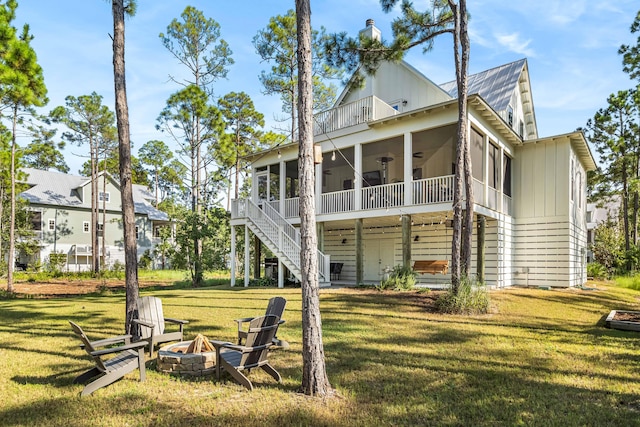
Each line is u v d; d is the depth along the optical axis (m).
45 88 14.13
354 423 3.67
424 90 16.45
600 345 6.59
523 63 18.19
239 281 18.08
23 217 27.56
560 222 15.32
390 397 4.32
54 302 12.68
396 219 15.44
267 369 4.90
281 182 17.80
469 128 12.48
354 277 18.69
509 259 15.64
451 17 11.45
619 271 23.23
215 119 21.19
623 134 25.30
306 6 4.65
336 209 15.76
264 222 16.30
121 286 19.72
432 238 16.45
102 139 30.92
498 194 14.82
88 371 4.74
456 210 10.00
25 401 4.18
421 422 3.72
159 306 6.55
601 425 3.67
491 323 8.34
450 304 9.48
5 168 20.94
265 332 4.80
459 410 3.99
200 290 15.53
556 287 15.03
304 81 4.58
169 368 5.05
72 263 32.22
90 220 33.78
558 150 15.57
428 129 13.34
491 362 5.62
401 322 8.36
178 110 20.70
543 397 4.35
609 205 42.34
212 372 5.07
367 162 18.41
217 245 21.98
